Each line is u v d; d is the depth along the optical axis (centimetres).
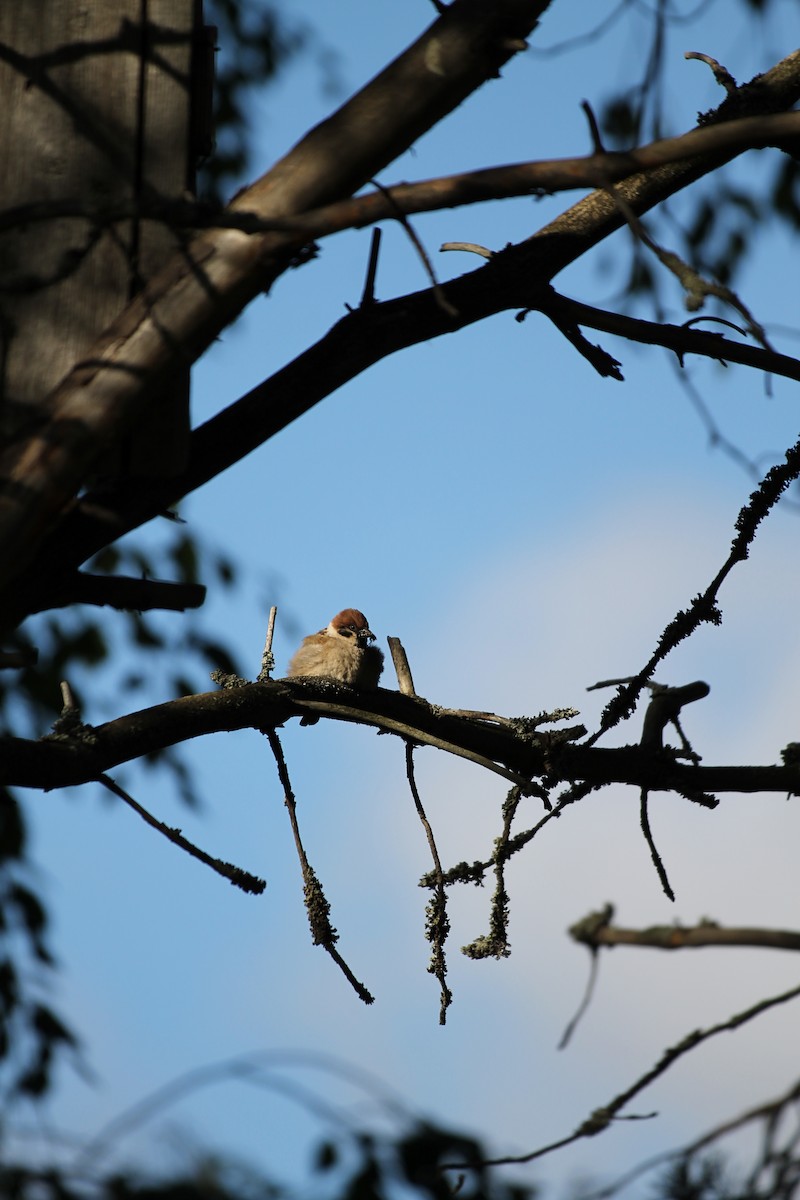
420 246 591
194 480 734
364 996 838
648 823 930
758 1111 458
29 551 595
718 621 914
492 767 870
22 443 598
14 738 763
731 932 479
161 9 718
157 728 822
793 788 927
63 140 701
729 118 879
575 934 497
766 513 902
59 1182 415
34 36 707
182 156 707
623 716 926
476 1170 448
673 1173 462
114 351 611
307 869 864
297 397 755
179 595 745
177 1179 418
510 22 620
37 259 693
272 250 612
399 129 630
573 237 834
